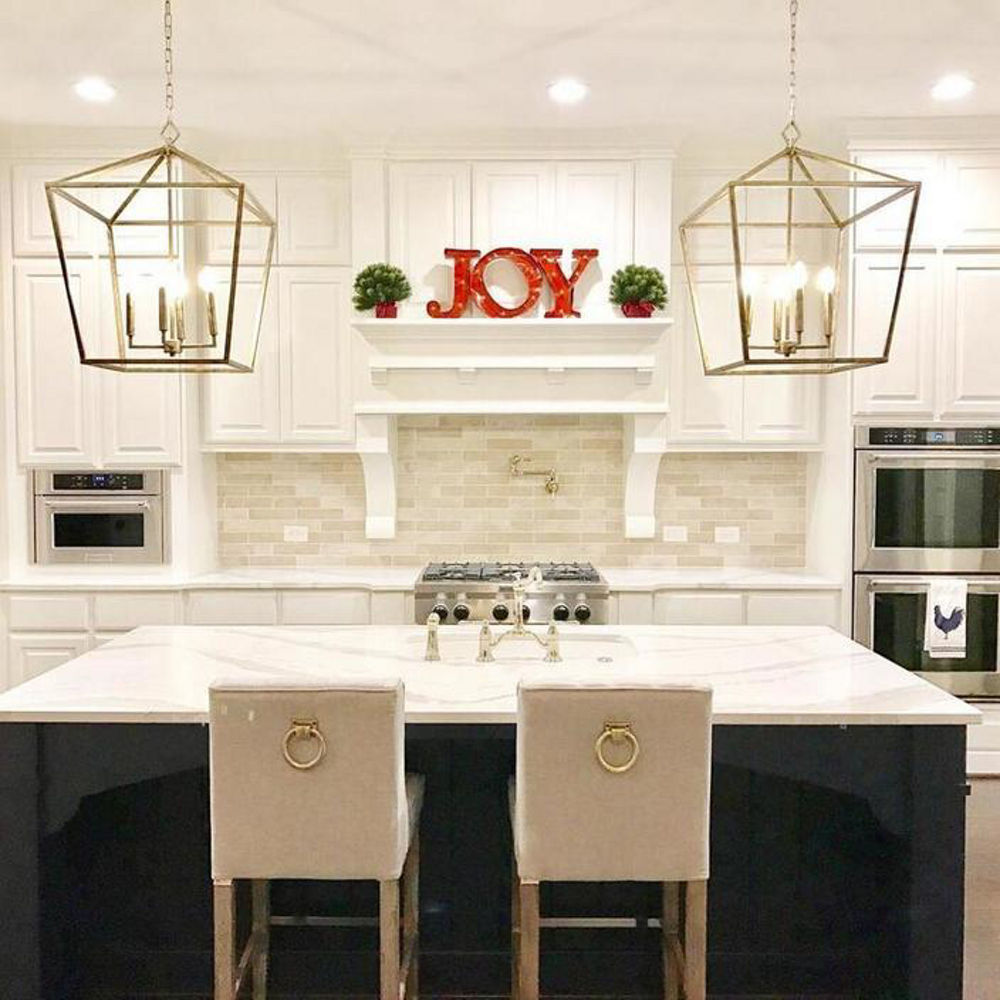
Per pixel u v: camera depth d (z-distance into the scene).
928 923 2.57
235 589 4.80
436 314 4.78
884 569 4.72
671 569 5.33
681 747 2.24
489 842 2.88
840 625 4.78
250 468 5.33
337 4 3.38
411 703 2.51
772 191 4.90
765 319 4.89
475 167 4.82
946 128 4.62
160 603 4.78
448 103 4.38
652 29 3.61
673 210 4.96
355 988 2.92
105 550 4.85
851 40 3.71
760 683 2.73
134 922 2.86
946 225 4.65
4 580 4.82
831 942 2.88
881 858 2.82
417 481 5.33
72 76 4.04
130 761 2.57
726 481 5.35
